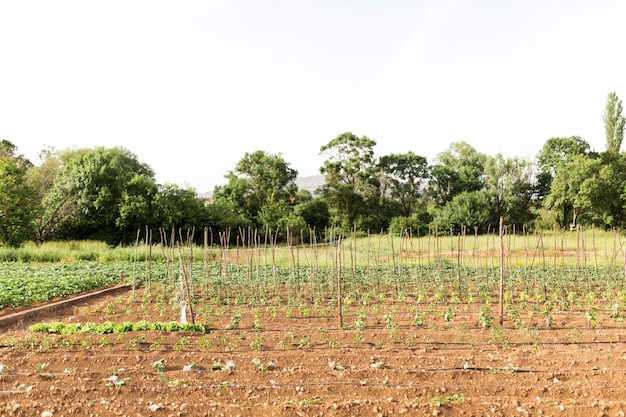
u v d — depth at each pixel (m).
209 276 20.59
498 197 57.50
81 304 15.93
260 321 12.88
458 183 65.25
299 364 8.89
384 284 19.31
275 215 50.03
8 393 7.31
